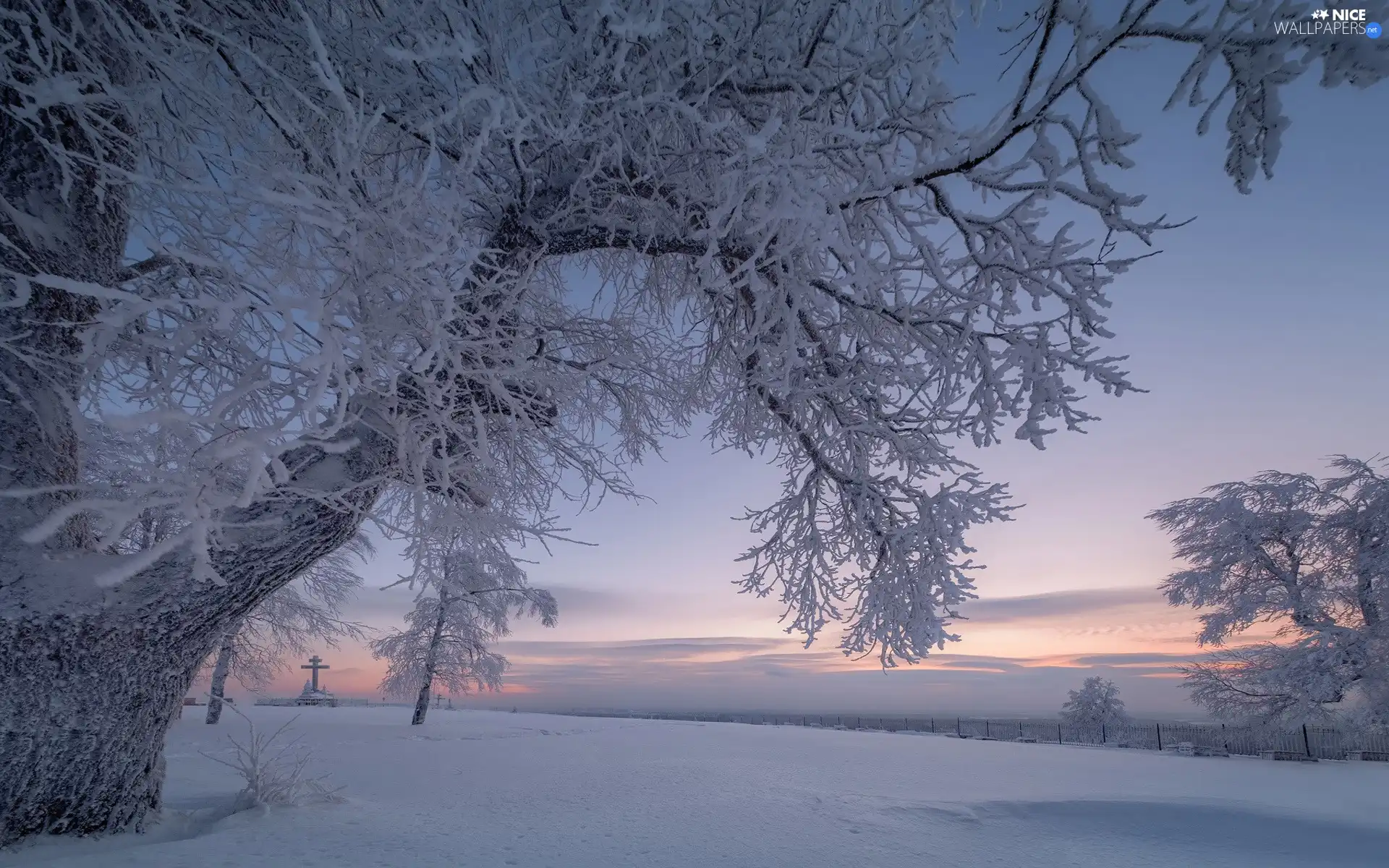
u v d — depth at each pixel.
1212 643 26.77
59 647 4.62
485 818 7.89
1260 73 3.01
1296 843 9.10
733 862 6.52
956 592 7.27
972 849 7.84
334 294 3.23
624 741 20.83
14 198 4.58
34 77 3.73
